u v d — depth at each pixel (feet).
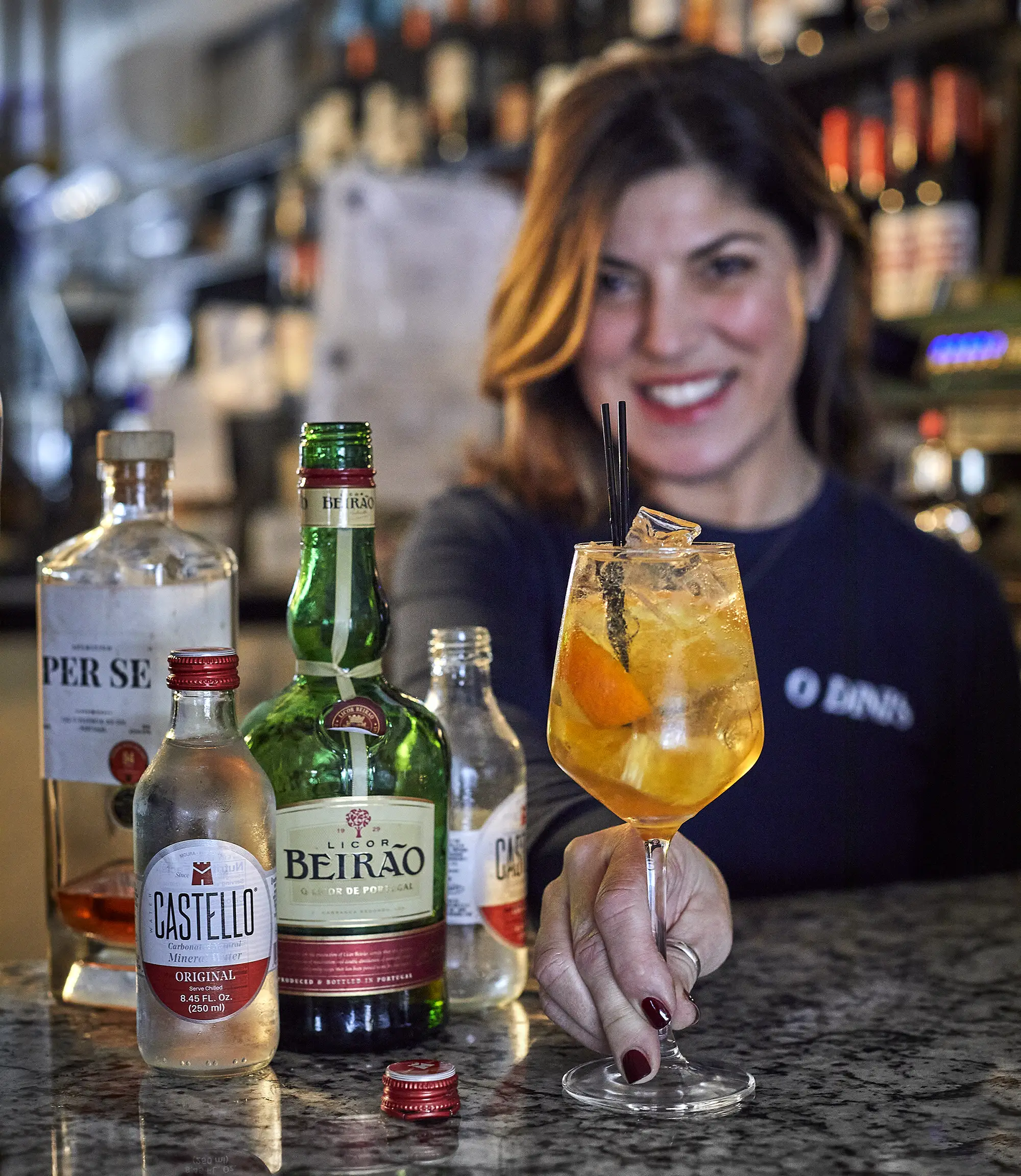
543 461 5.65
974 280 7.89
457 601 5.32
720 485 5.65
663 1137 2.29
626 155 5.18
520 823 3.07
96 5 18.01
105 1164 2.18
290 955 2.70
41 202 21.63
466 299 10.98
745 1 9.43
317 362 10.78
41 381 22.34
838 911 3.81
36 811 8.53
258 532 12.49
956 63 8.75
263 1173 2.15
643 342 5.36
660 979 2.46
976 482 7.79
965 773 5.69
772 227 5.35
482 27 12.81
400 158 13.05
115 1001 3.01
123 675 2.98
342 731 2.68
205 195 18.79
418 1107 2.35
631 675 2.49
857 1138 2.29
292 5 16.97
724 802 5.28
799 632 5.46
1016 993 3.08
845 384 6.05
